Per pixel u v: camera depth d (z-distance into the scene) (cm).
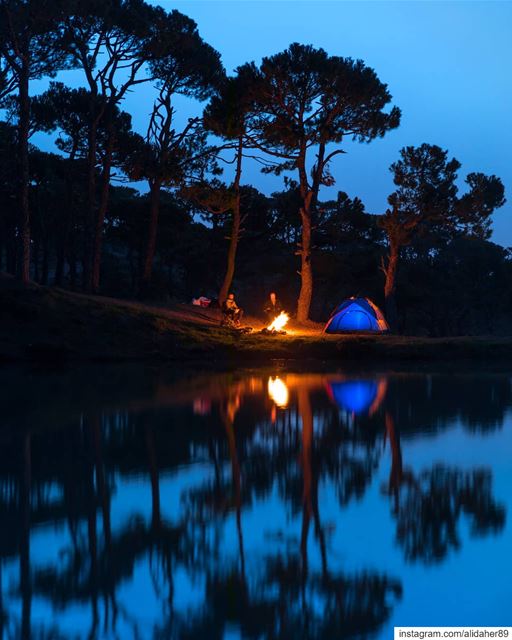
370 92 3444
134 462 926
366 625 447
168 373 2261
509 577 517
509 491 762
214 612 470
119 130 4294
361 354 2834
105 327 2805
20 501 737
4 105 4116
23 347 2619
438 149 3934
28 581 525
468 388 1753
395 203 4003
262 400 1548
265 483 809
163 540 611
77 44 3322
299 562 554
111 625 455
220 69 3759
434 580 513
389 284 4116
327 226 4559
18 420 1265
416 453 975
